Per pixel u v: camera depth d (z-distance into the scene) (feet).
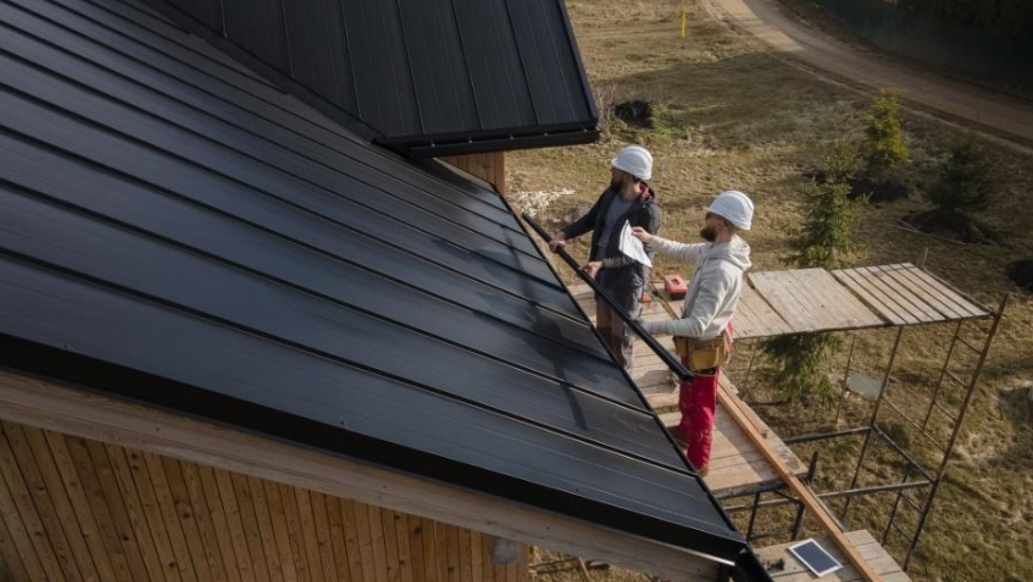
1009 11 78.33
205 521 11.14
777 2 116.26
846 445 33.76
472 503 7.65
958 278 44.80
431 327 9.50
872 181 55.42
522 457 7.82
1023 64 78.28
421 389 7.90
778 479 20.77
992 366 37.88
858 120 69.05
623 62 89.92
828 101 74.54
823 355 35.06
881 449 33.42
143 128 9.78
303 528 11.94
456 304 10.75
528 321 11.93
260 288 7.73
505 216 17.52
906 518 29.96
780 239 48.73
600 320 18.45
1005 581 27.27
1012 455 32.78
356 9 17.87
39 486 9.82
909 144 64.23
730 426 22.70
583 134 17.24
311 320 7.77
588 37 101.96
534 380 9.93
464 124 16.65
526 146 17.01
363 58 17.16
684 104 75.10
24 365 5.16
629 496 8.36
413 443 6.82
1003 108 72.74
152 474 10.38
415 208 14.06
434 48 17.72
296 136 13.42
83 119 8.90
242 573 11.87
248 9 16.93
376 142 16.31
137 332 5.88
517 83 17.39
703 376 16.11
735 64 88.07
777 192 55.62
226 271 7.64
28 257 5.92
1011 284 44.37
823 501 30.66
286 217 9.95
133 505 10.50
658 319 26.40
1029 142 64.34
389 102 16.65
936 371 37.73
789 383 35.27
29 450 9.50
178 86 12.06
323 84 16.55
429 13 18.24
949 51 86.33
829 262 36.19
